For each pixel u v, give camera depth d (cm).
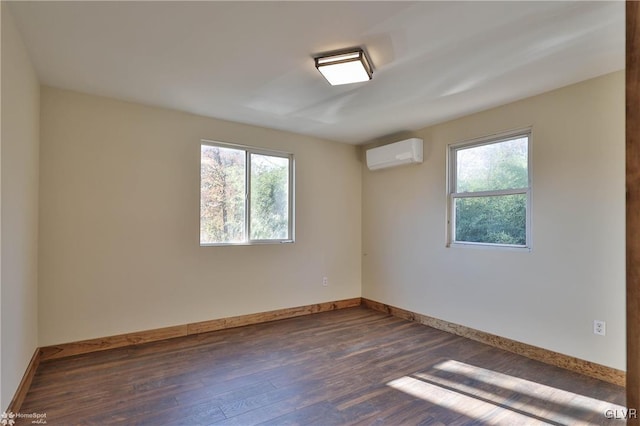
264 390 243
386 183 465
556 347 288
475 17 194
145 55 241
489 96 312
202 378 260
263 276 416
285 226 442
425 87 292
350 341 346
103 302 316
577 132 279
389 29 207
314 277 461
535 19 196
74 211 304
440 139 394
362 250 505
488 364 289
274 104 336
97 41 222
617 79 259
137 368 277
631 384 163
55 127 297
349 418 209
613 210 258
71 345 301
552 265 293
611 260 259
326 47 229
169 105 341
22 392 223
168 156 353
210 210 384
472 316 355
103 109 319
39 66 258
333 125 407
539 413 215
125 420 204
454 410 218
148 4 183
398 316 441
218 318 382
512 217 328
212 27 206
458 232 378
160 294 346
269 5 184
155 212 345
